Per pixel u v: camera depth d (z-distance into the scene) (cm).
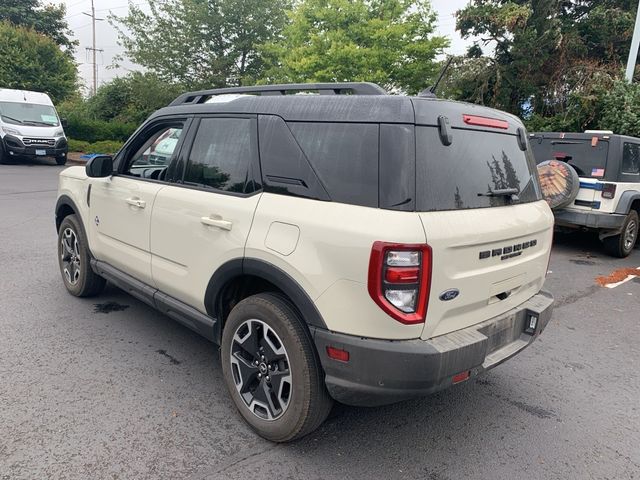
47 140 1809
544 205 343
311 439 298
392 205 238
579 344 461
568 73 1513
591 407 350
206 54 2444
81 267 477
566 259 798
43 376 350
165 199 350
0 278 555
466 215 260
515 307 313
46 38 2783
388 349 238
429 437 305
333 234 247
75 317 456
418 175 242
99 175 408
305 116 281
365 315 240
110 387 340
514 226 289
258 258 278
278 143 290
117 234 409
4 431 286
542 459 288
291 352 269
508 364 414
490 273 274
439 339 252
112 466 262
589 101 1389
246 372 298
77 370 361
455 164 264
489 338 283
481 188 279
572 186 761
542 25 1535
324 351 255
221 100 352
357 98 265
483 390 369
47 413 306
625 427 326
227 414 317
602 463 287
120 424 299
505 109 1605
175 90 2400
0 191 1195
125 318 459
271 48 1916
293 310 273
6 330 422
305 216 261
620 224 768
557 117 1488
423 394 245
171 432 295
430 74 1708
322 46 1659
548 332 488
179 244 338
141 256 381
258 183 295
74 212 490
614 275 701
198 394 338
